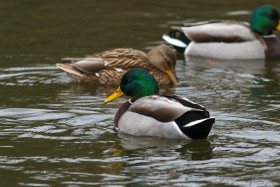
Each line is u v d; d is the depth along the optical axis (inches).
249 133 461.7
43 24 870.4
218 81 644.7
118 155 413.7
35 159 406.3
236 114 517.0
